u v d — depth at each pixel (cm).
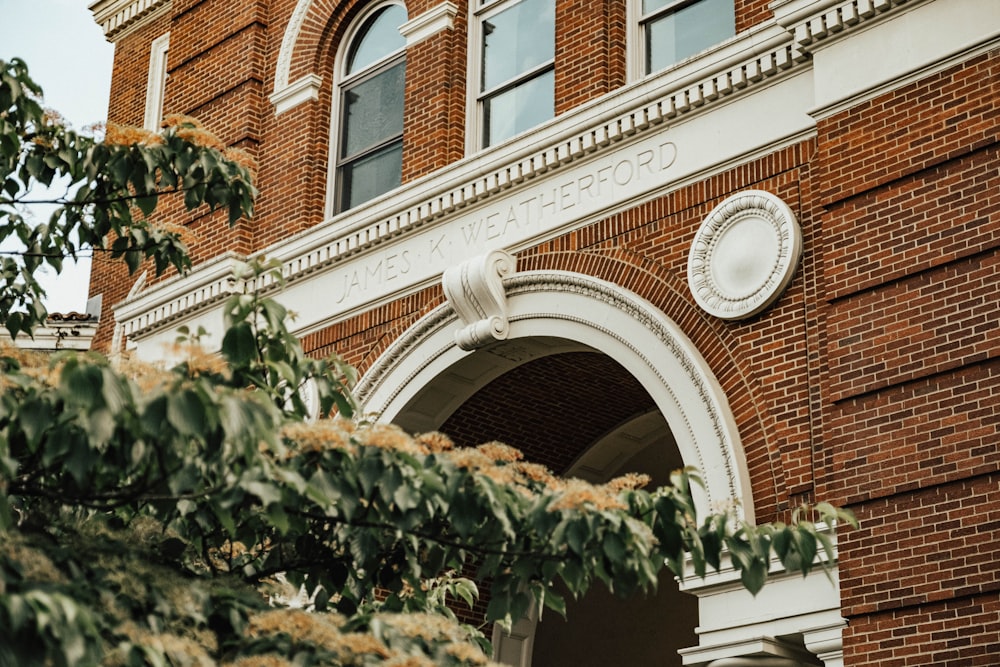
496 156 1412
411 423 1469
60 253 1043
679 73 1281
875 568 1019
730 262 1200
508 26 1538
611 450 1641
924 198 1071
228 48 1781
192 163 976
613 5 1420
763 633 1087
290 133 1680
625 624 1916
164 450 679
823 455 1102
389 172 1603
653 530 782
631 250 1291
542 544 781
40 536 726
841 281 1099
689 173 1261
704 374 1186
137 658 641
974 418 998
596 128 1341
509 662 1564
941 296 1041
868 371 1064
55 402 666
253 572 927
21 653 581
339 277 1545
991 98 1055
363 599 984
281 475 695
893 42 1122
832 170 1131
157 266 1059
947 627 972
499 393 1488
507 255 1379
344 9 1695
